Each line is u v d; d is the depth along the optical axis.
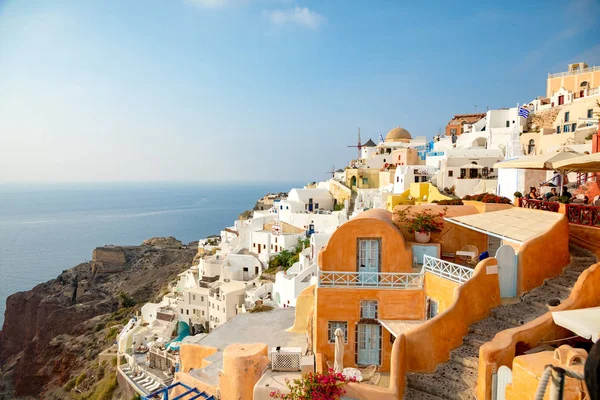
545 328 13.18
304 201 82.75
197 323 63.72
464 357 14.55
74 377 71.56
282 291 50.34
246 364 18.69
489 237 21.98
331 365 19.14
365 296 19.58
